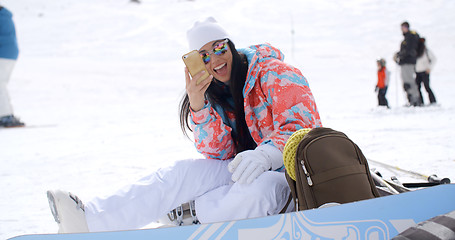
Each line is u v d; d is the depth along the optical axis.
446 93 16.67
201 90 2.83
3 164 7.25
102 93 21.22
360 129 8.45
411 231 1.73
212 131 2.96
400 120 9.56
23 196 5.10
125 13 50.03
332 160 2.07
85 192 5.06
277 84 2.74
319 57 29.17
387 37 33.78
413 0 44.53
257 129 2.96
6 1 58.84
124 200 2.62
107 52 34.28
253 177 2.47
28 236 1.92
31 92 21.88
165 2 53.94
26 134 11.05
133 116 14.00
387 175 4.62
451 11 39.16
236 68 2.95
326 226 1.88
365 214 1.90
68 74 26.42
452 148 6.02
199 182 2.80
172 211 2.89
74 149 8.41
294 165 2.19
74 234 1.91
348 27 38.03
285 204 2.54
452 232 1.66
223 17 45.03
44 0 59.66
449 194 1.96
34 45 38.12
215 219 2.63
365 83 21.39
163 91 21.23
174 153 7.32
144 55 32.53
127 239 1.89
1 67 12.34
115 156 7.38
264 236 1.88
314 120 2.69
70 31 43.16
